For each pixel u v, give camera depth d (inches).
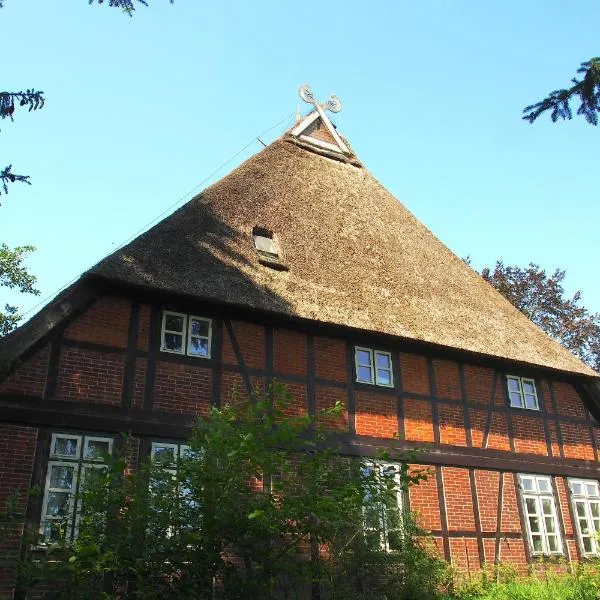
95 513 274.7
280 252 540.4
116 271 413.7
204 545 268.4
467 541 484.7
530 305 1138.7
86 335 408.5
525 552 506.3
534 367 578.9
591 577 455.8
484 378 561.0
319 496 282.2
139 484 277.4
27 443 368.2
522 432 557.9
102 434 388.2
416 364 530.6
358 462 312.8
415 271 633.6
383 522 395.2
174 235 479.8
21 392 377.1
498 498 515.5
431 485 488.7
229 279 463.8
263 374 455.8
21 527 347.9
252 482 325.7
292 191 646.5
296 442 305.3
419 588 380.5
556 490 550.6
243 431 286.4
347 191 717.9
